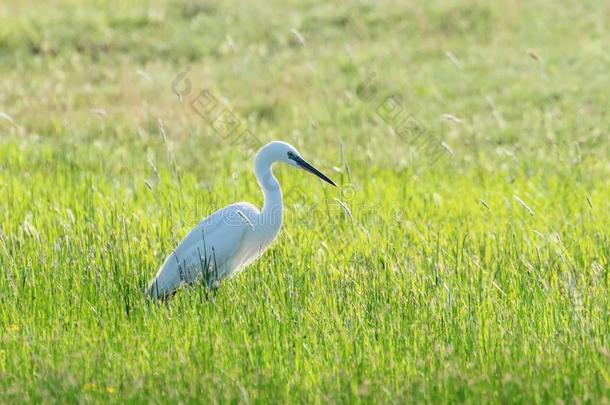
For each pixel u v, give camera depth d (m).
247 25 30.17
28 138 21.89
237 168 19.16
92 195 16.03
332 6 31.47
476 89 24.98
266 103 24.16
